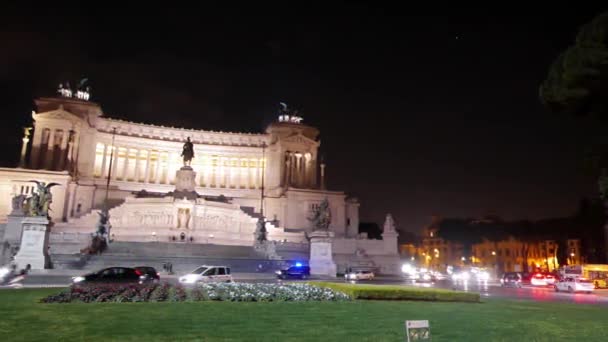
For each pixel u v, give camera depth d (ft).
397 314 63.46
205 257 208.44
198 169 407.64
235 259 209.77
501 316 65.16
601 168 87.56
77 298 72.74
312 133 421.59
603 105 85.35
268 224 321.73
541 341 46.88
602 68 78.84
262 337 44.70
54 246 225.97
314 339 44.27
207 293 81.10
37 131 345.10
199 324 51.37
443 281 218.18
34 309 61.98
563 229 397.60
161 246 229.04
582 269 213.66
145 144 391.86
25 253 155.63
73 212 318.24
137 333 45.44
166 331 46.75
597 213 329.72
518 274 194.49
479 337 47.93
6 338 42.37
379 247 295.28
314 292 83.82
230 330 48.03
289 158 401.29
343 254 283.59
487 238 475.72
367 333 48.03
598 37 80.43
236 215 311.06
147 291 78.64
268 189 394.73
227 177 411.54
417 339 33.17
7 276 137.49
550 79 88.94
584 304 95.86
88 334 44.62
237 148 412.77
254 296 78.89
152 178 392.88
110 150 382.01
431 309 71.31
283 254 245.04
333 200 367.25
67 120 350.02
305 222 357.61
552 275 192.34
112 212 290.15
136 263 192.75
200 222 292.40
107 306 66.39
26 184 302.25
